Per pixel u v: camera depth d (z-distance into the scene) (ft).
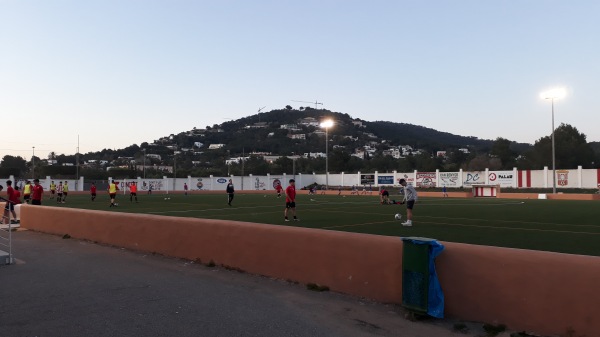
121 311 20.31
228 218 70.90
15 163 319.06
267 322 18.92
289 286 25.07
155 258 34.19
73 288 24.64
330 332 17.76
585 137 263.49
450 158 363.97
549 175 201.67
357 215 76.13
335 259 23.79
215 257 31.01
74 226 46.68
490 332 17.47
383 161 360.89
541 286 16.92
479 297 18.42
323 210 89.97
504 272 17.85
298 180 283.59
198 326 18.31
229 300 22.26
